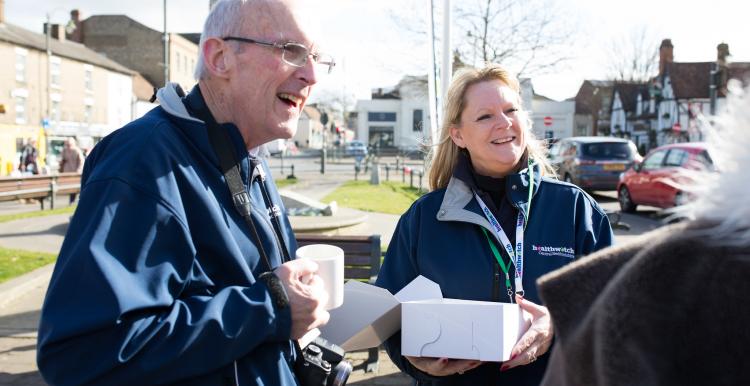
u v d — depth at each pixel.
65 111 40.72
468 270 2.21
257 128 1.73
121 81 48.47
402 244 2.45
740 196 0.85
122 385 1.34
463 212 2.25
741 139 0.89
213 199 1.58
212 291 1.56
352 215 9.09
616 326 0.87
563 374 0.97
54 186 13.11
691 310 0.83
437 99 5.58
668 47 47.47
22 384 3.69
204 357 1.40
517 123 2.25
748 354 0.80
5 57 34.59
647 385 0.83
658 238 0.92
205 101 1.71
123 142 1.51
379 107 64.12
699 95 41.56
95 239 1.33
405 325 1.89
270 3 1.67
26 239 8.62
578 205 2.26
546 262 2.16
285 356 1.74
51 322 1.29
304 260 1.60
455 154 2.48
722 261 0.84
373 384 3.81
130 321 1.33
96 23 55.19
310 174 27.39
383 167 31.81
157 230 1.41
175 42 56.97
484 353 1.80
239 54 1.66
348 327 1.97
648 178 12.59
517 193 2.22
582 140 16.91
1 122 34.28
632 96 51.06
